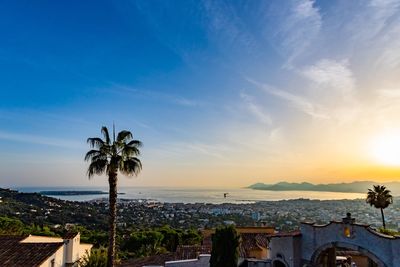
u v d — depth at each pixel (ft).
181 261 89.40
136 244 195.93
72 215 369.50
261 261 86.43
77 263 107.34
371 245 70.13
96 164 88.74
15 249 94.79
